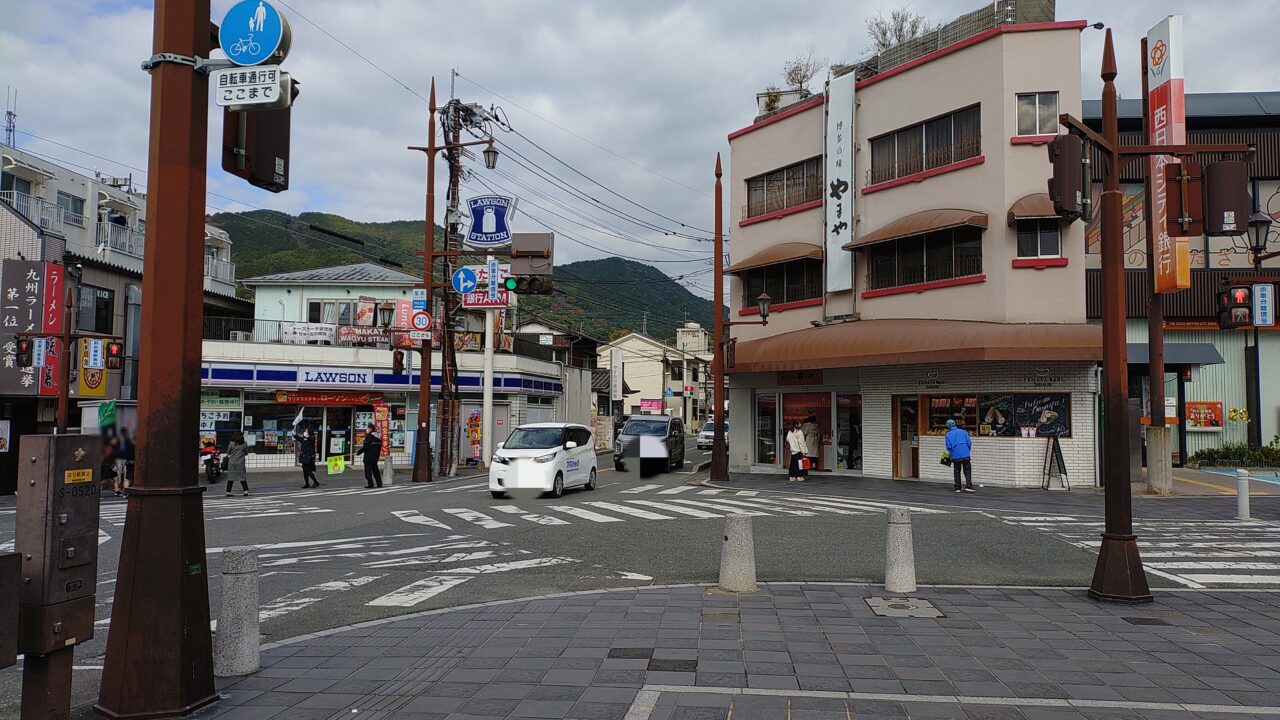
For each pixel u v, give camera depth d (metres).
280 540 12.04
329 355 30.52
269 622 7.13
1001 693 4.93
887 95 22.70
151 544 4.61
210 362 28.97
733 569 8.05
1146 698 4.84
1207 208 8.16
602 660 5.68
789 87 29.30
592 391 47.72
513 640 6.25
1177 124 17.09
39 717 4.07
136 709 4.48
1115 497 7.62
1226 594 7.93
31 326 22.66
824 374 24.11
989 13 21.25
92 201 34.31
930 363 20.84
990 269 19.89
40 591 4.02
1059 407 19.12
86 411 21.27
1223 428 23.33
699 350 82.19
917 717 4.52
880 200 22.75
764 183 26.72
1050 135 19.48
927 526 12.83
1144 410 23.30
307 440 22.67
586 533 12.32
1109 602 7.46
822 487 19.97
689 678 5.25
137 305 27.77
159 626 4.56
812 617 6.93
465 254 25.36
